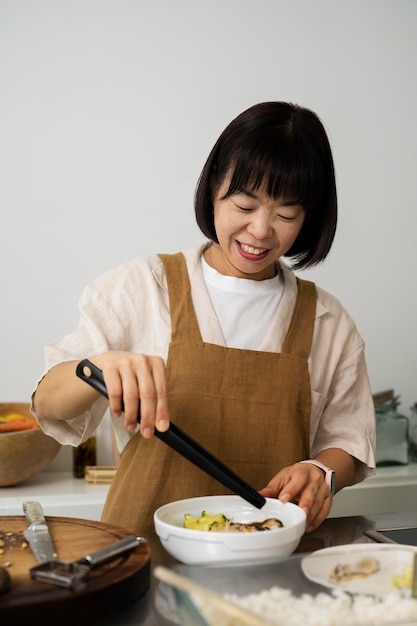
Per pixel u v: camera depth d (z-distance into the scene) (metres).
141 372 1.05
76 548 0.96
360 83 2.64
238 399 1.33
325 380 1.45
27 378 2.44
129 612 0.84
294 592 0.78
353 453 1.40
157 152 2.49
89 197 2.46
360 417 1.47
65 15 2.41
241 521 1.11
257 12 2.54
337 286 2.66
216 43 2.51
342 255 2.66
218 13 2.51
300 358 1.37
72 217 2.45
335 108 2.63
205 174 1.31
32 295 2.43
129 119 2.47
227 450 1.33
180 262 1.42
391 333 2.71
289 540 0.97
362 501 2.33
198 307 1.37
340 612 0.74
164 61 2.48
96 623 0.82
